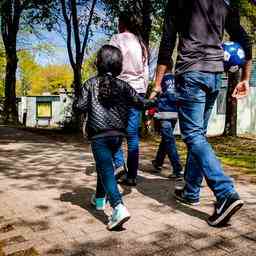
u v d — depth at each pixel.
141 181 5.48
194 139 3.61
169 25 3.77
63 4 16.83
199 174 4.15
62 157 7.66
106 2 16.27
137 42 5.11
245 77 3.81
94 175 5.91
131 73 5.04
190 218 3.80
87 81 3.75
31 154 8.08
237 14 3.78
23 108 45.19
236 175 6.23
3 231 3.59
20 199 4.62
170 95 5.61
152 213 3.97
